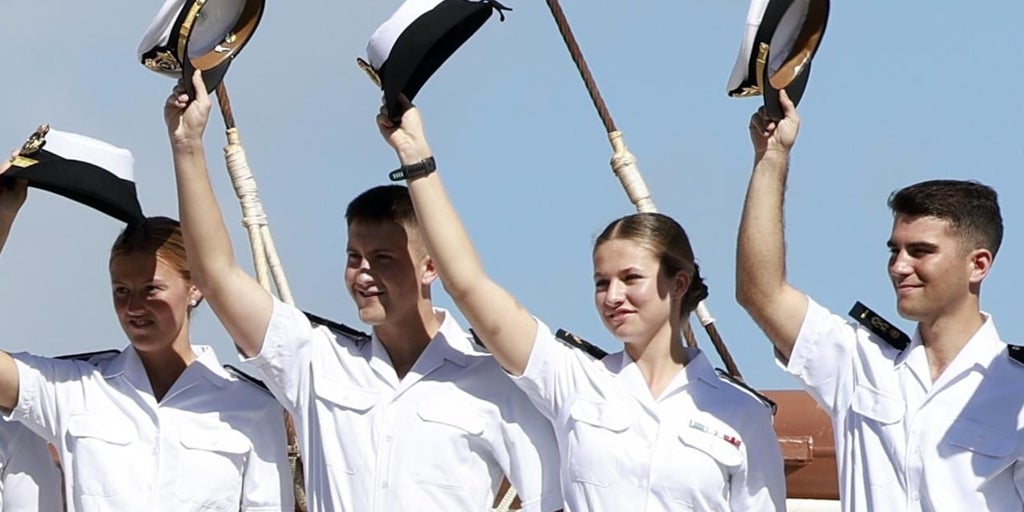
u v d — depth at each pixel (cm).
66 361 1603
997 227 1478
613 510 1498
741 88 1495
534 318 1517
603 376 1524
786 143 1502
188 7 1461
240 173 1695
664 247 1512
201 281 1503
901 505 1468
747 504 1516
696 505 1498
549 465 1538
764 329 1518
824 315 1516
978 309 1488
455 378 1548
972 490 1454
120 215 1578
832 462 1784
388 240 1525
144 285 1556
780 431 1798
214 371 1598
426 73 1514
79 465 1569
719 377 1534
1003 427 1460
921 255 1465
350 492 1528
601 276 1518
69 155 1580
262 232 1692
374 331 1567
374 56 1498
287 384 1546
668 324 1527
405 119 1486
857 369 1505
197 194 1488
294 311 1548
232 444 1573
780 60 1506
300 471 1695
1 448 1609
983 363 1473
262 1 1518
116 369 1595
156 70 1493
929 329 1489
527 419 1541
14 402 1573
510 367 1507
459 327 1577
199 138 1486
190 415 1578
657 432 1505
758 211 1500
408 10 1491
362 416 1538
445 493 1523
